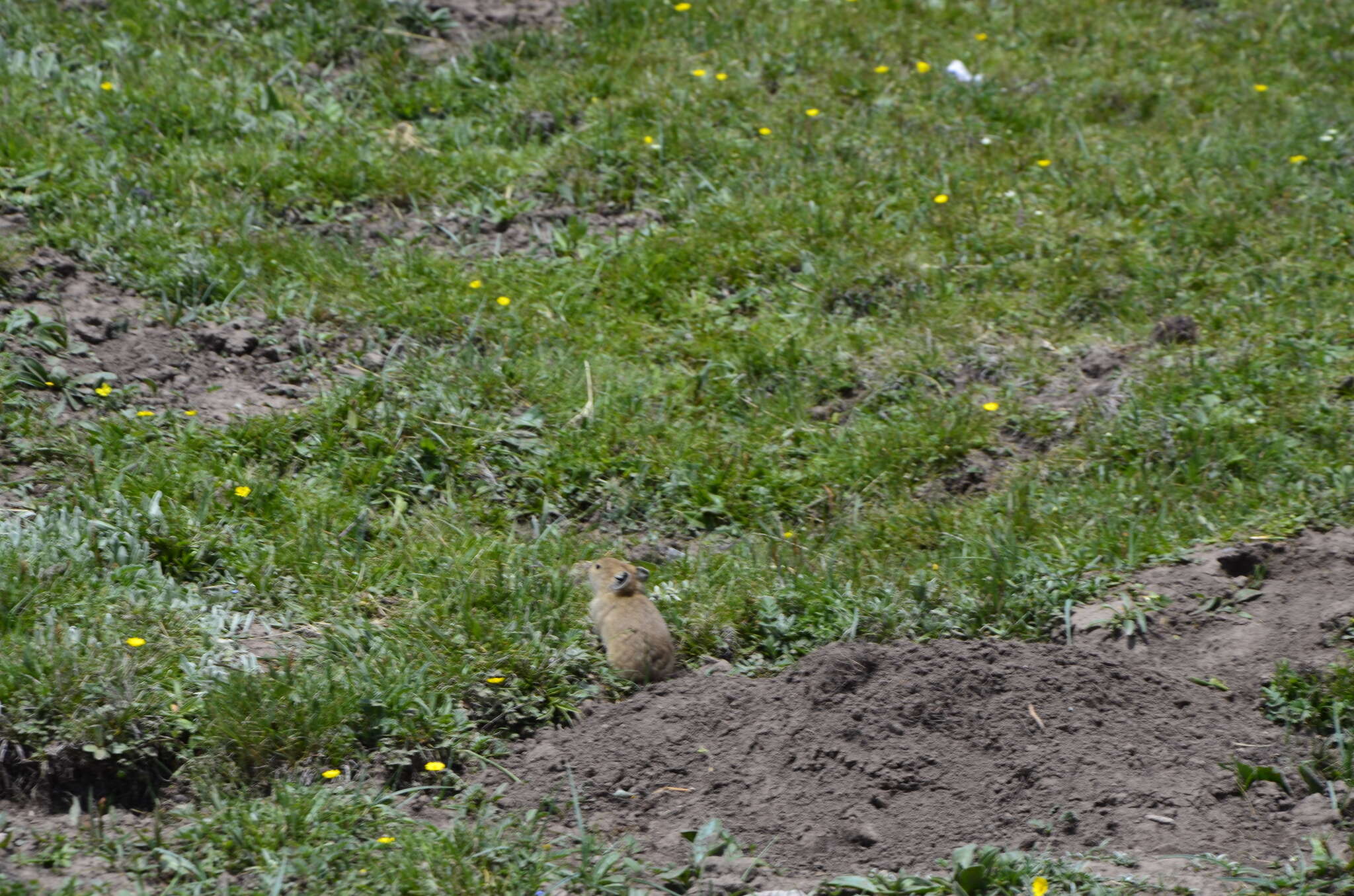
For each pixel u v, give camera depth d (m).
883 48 17.95
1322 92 17.58
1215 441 11.09
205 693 7.52
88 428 10.29
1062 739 7.66
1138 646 8.86
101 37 15.94
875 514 10.71
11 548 8.44
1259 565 9.54
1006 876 6.50
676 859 6.82
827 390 12.29
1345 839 6.95
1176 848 6.89
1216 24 19.41
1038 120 16.61
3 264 11.90
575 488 10.79
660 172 15.04
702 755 7.61
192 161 14.05
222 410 10.97
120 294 12.22
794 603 9.23
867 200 14.78
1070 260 13.91
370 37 16.81
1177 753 7.66
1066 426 11.76
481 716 7.93
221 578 8.96
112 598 8.20
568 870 6.59
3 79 14.74
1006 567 9.55
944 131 16.22
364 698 7.61
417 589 8.98
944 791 7.34
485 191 14.62
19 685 7.21
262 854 6.46
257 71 15.88
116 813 6.83
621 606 8.67
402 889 6.29
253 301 12.42
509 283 13.25
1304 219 14.51
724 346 12.61
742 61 17.23
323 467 10.41
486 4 18.03
